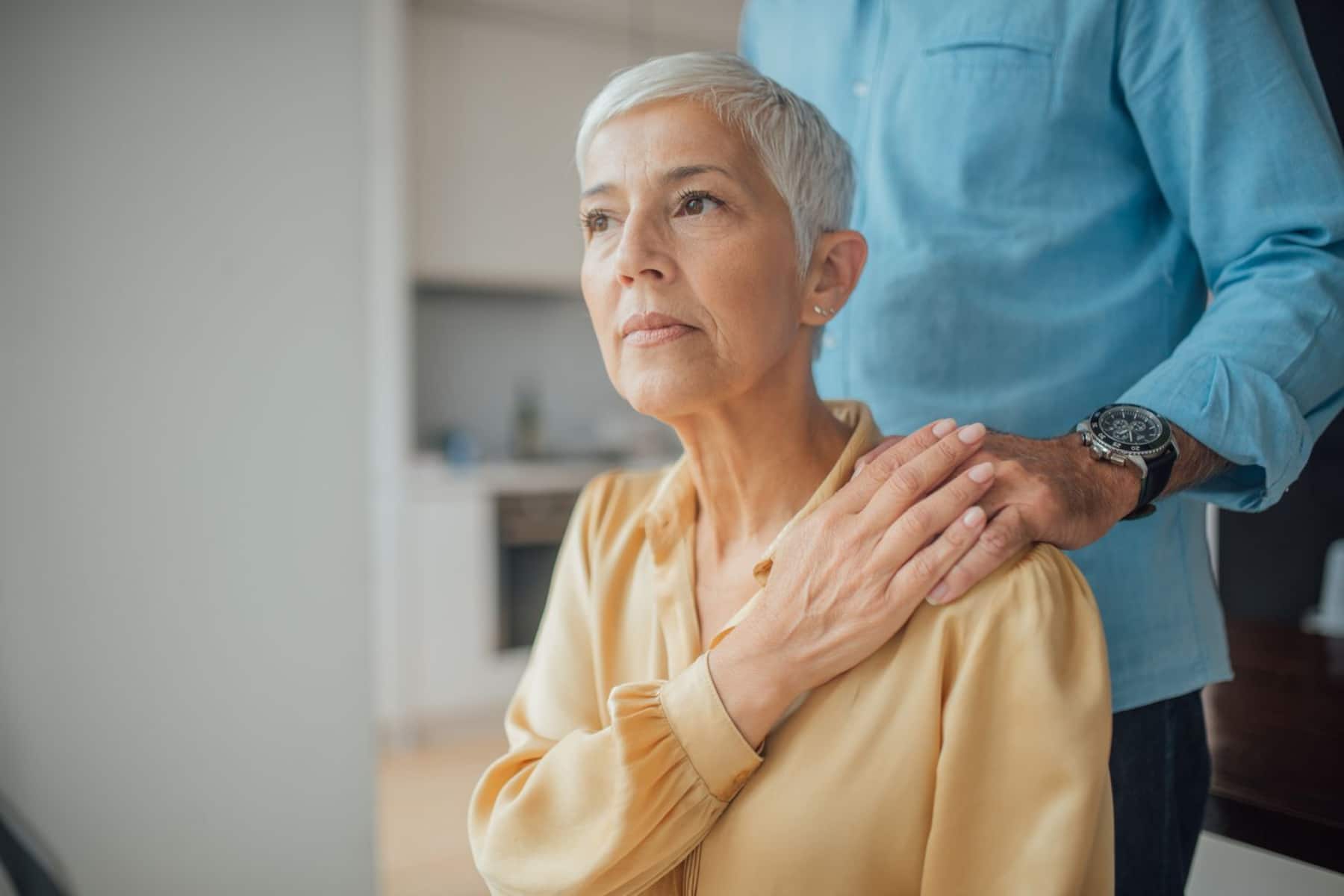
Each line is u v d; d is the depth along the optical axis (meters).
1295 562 0.95
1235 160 0.78
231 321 2.43
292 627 2.48
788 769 0.64
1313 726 0.93
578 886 0.66
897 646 0.64
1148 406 0.73
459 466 3.42
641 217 0.66
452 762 3.01
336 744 2.52
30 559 2.24
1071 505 0.64
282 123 2.50
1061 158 0.87
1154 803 0.87
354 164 2.56
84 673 2.28
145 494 2.35
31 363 2.24
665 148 0.65
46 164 2.24
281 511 2.49
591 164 0.69
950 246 0.89
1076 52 0.84
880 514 0.63
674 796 0.64
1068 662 0.62
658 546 0.77
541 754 0.76
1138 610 0.87
